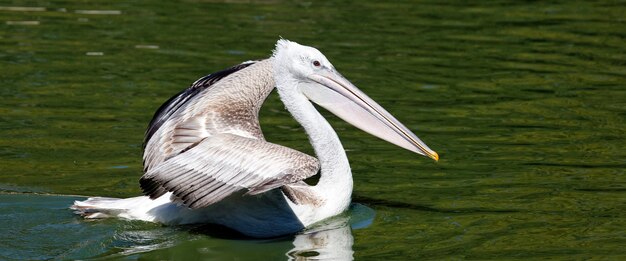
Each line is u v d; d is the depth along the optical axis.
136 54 19.67
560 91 18.03
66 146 14.61
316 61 12.66
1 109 16.23
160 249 11.07
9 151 14.34
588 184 13.27
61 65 18.84
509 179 13.56
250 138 11.27
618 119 16.34
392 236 11.55
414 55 20.28
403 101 17.22
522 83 18.52
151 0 24.86
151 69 18.64
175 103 12.52
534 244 11.13
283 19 23.02
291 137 15.37
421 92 17.80
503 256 10.79
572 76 19.00
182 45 20.38
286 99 12.72
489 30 22.56
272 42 20.61
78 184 13.10
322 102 12.71
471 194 13.01
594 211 12.24
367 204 12.72
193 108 12.20
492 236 11.45
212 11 23.73
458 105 17.11
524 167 14.02
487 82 18.55
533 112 16.75
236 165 10.92
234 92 12.60
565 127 15.95
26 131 15.23
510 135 15.52
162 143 11.89
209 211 11.78
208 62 19.02
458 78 18.77
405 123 16.03
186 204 10.79
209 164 10.98
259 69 13.21
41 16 22.67
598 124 16.09
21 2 24.05
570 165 14.08
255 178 10.80
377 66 19.38
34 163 13.86
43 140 14.85
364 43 21.08
